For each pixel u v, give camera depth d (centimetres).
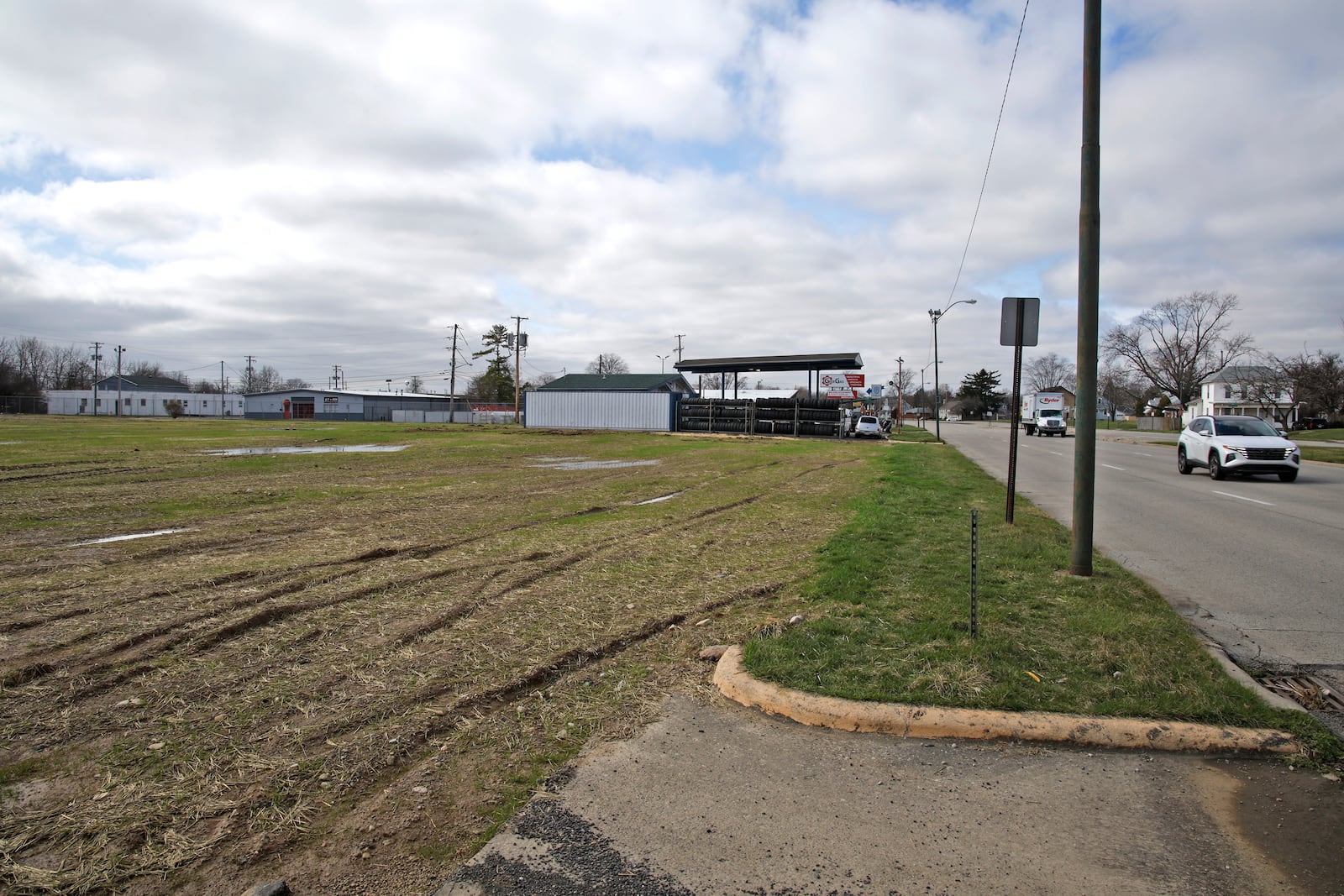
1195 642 545
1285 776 378
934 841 325
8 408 10875
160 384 13600
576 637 590
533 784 371
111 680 498
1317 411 6894
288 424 6794
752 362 6216
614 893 290
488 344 10488
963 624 580
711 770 385
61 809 346
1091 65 742
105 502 1454
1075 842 324
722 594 723
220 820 339
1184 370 8394
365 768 384
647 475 2131
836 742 416
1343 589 770
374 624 624
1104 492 1711
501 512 1338
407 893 291
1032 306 1063
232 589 745
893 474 2003
